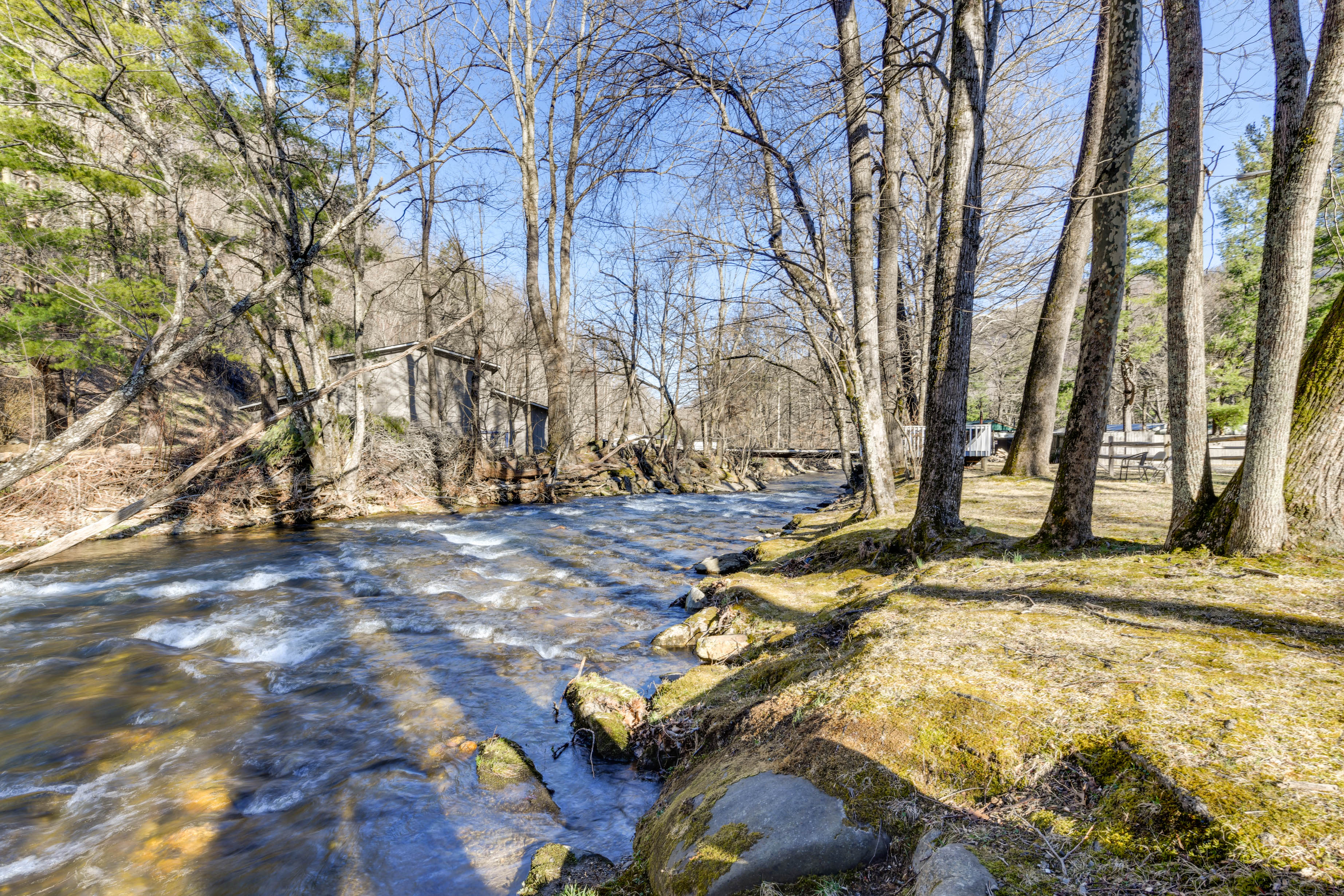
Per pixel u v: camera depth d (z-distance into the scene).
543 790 4.40
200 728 5.37
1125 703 3.04
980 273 12.31
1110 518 9.27
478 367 25.83
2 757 4.89
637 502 25.25
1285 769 2.34
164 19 11.54
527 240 27.42
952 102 8.15
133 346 16.77
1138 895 1.96
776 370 33.50
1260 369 4.98
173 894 3.38
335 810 4.15
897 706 3.38
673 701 5.33
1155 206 27.70
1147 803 2.34
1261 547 5.01
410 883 3.47
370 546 14.35
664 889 2.80
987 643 4.10
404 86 15.74
